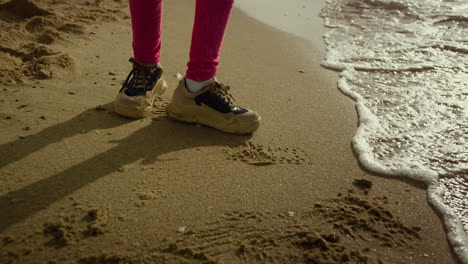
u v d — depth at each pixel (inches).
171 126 77.0
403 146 77.5
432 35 137.2
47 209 53.6
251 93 94.0
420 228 57.8
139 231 51.9
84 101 81.7
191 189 60.5
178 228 53.0
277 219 56.4
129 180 60.7
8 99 79.0
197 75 72.6
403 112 89.6
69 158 64.1
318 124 83.7
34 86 84.9
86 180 59.7
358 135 79.7
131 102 75.9
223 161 68.3
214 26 67.4
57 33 111.0
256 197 60.4
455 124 85.0
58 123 73.2
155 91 81.7
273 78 103.7
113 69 97.0
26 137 68.2
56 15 123.0
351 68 112.1
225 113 75.9
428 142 78.9
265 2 175.5
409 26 146.5
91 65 97.7
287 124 82.7
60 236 49.8
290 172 67.4
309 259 50.6
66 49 104.4
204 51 69.9
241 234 53.2
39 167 61.3
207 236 52.3
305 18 157.3
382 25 148.8
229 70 105.6
